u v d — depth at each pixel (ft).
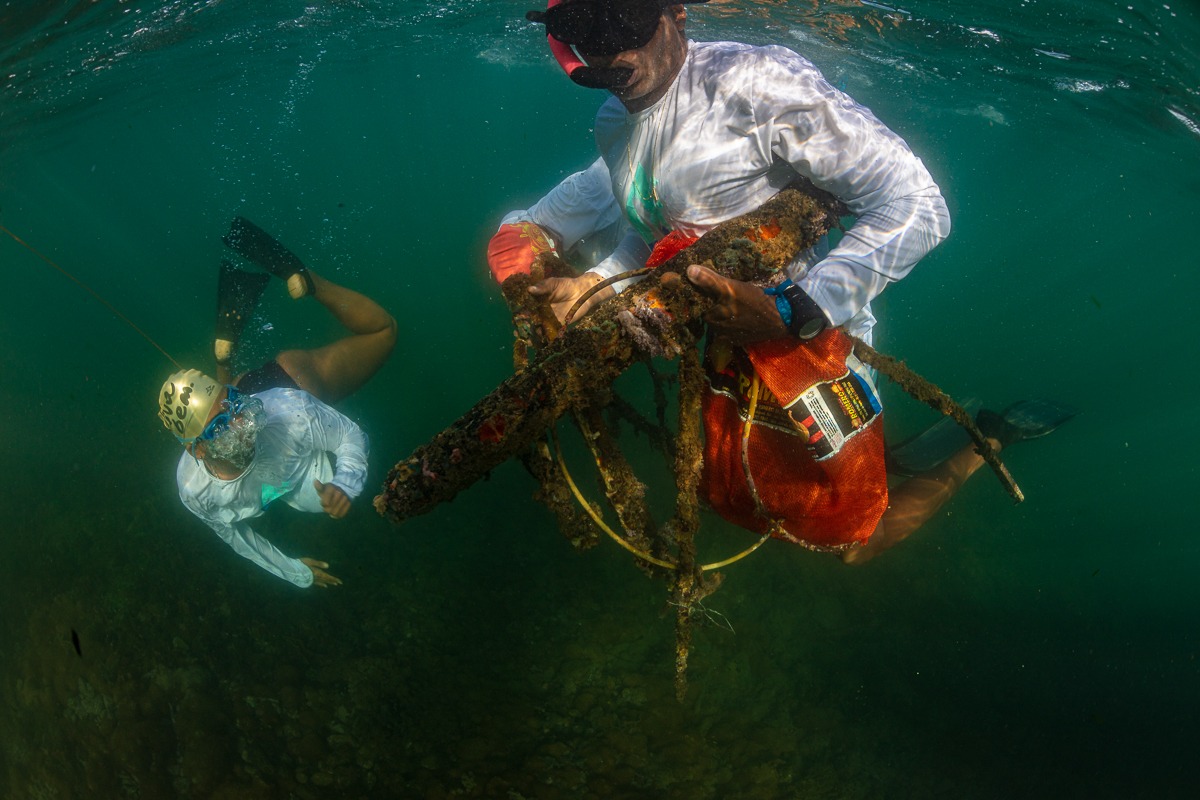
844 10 28.58
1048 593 28.43
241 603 21.94
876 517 8.14
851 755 19.57
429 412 32.55
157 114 62.80
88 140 64.80
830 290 6.75
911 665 23.06
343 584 22.79
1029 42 26.73
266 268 20.67
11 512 27.48
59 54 30.60
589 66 6.96
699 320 6.21
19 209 99.19
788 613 23.41
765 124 6.91
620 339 5.64
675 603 6.63
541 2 36.60
